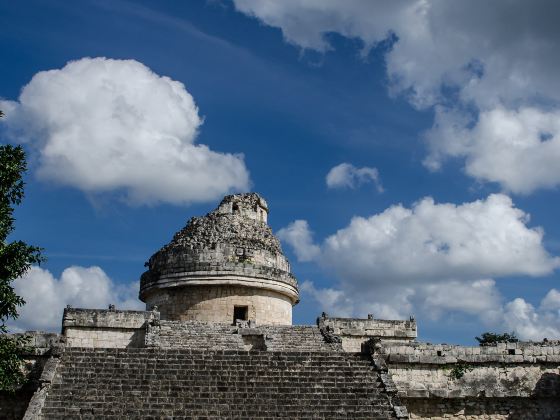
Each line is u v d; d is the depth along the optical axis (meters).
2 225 22.81
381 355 28.91
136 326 33.22
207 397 24.33
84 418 22.59
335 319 36.34
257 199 43.75
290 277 40.31
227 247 38.97
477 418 29.02
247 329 32.97
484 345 30.55
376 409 24.38
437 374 29.56
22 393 26.33
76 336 32.66
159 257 40.09
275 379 25.95
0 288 22.11
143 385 24.67
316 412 23.89
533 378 30.16
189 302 37.94
